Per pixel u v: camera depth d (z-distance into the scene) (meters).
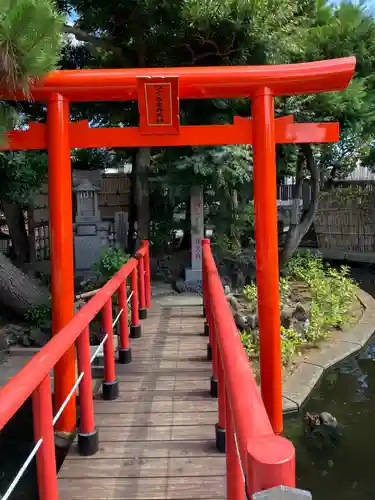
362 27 8.29
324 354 6.32
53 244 3.48
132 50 7.77
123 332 4.61
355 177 14.95
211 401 3.73
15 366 5.46
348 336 7.01
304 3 8.41
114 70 3.40
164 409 3.60
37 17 2.40
